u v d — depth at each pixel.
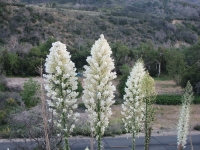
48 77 9.85
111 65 9.95
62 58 9.87
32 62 46.97
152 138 24.14
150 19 80.56
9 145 20.00
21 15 65.88
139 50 56.91
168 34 73.62
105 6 100.88
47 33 63.94
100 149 10.35
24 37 61.06
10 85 36.69
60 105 9.86
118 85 36.00
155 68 55.16
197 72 39.16
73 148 20.09
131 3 117.94
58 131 11.77
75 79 10.04
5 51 48.38
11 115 23.58
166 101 34.28
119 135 24.69
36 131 16.12
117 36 68.25
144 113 13.21
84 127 22.30
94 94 9.98
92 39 64.69
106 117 10.21
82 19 73.44
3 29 60.94
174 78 45.84
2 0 73.75
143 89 12.91
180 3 120.06
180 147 13.34
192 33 76.38
